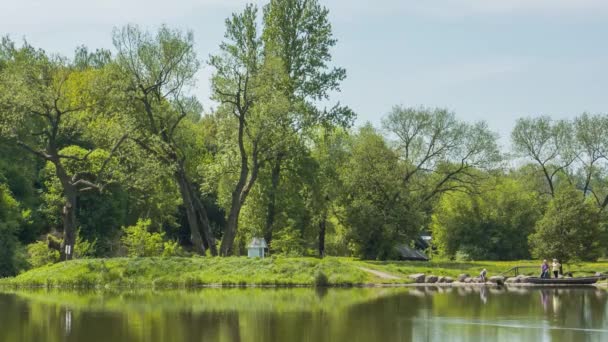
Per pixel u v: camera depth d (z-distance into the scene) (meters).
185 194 65.00
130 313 34.62
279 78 63.88
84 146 79.44
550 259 68.12
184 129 73.31
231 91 63.59
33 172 80.50
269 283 52.38
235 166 69.56
